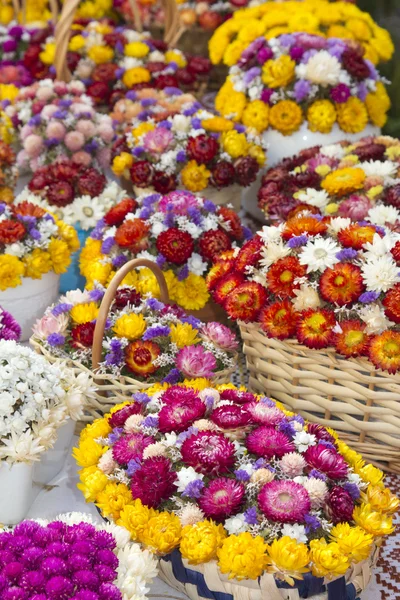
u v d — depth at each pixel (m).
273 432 1.24
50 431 1.26
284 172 1.77
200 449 1.20
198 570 1.17
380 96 1.98
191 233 1.60
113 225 1.67
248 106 1.93
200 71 2.24
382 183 1.67
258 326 1.40
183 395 1.29
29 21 2.74
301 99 1.89
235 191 1.82
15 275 1.55
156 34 2.66
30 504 1.32
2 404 1.24
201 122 1.80
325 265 1.35
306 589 1.15
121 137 1.88
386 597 1.26
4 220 1.57
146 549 1.17
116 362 1.40
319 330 1.33
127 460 1.24
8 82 2.32
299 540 1.16
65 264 1.61
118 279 1.39
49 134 1.87
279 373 1.40
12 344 1.29
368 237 1.39
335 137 1.92
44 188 1.81
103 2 2.66
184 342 1.44
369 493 1.22
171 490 1.21
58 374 1.30
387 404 1.33
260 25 2.10
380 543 1.23
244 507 1.19
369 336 1.32
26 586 1.07
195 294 1.60
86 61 2.15
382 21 3.18
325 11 2.13
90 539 1.13
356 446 1.38
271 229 1.42
